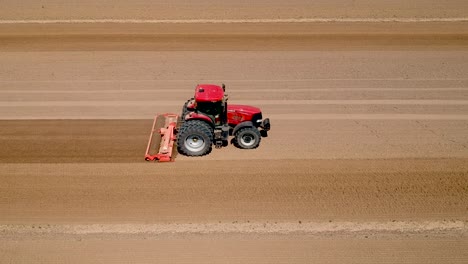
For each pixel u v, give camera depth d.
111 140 16.16
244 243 11.59
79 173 14.18
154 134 16.20
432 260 11.14
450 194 13.44
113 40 26.20
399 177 14.15
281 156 15.20
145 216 12.44
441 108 18.80
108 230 11.97
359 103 19.20
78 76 21.58
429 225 12.26
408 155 15.33
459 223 12.33
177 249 11.38
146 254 11.22
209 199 13.09
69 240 11.63
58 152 15.33
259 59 23.73
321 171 14.38
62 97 19.52
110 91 20.11
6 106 18.64
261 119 16.30
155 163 14.73
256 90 20.28
